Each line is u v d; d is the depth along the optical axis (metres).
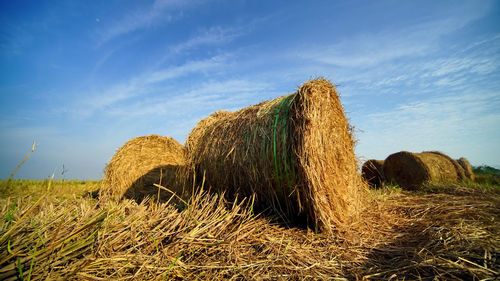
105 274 1.93
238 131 4.13
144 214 3.05
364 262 2.63
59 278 1.64
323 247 2.96
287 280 2.23
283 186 3.49
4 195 5.18
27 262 1.69
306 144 3.14
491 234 3.02
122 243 2.39
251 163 3.79
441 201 4.97
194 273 2.25
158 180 6.98
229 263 2.44
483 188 5.95
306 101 3.27
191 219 3.03
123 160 6.52
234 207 3.55
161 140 7.22
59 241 1.89
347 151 4.29
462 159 8.08
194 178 4.62
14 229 1.84
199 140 4.81
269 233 3.25
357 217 3.95
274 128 3.60
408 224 3.79
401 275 2.27
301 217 3.58
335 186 3.52
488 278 2.01
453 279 2.07
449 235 3.06
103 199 5.70
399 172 7.39
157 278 2.02
